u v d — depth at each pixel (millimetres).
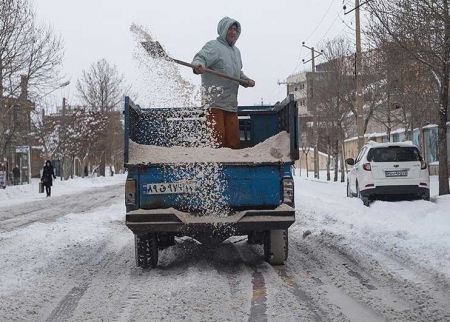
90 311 5527
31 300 5891
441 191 16734
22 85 26875
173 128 7977
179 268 7738
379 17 15492
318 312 5406
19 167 44469
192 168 7043
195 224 6938
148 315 5309
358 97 25500
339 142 39844
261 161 7090
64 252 8953
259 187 7086
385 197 15219
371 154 15344
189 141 7934
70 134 48188
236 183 7070
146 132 8039
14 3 25000
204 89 7848
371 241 9312
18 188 31547
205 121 7887
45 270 7516
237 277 7070
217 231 7051
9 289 6324
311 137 48469
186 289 6188
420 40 14859
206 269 7441
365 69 27688
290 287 6469
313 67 38812
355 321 5098
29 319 5293
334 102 35219
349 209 14039
